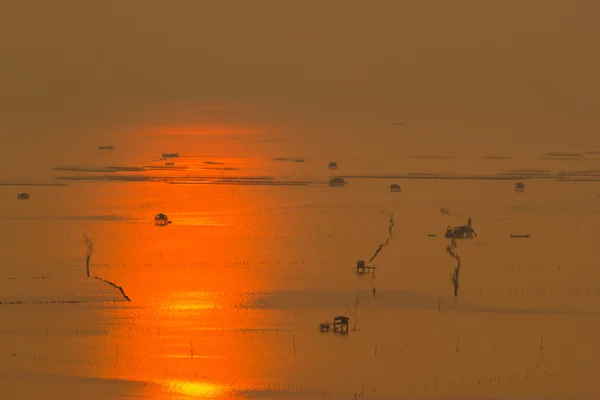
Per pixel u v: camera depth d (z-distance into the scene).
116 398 181.38
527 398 182.50
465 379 191.00
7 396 182.00
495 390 185.50
